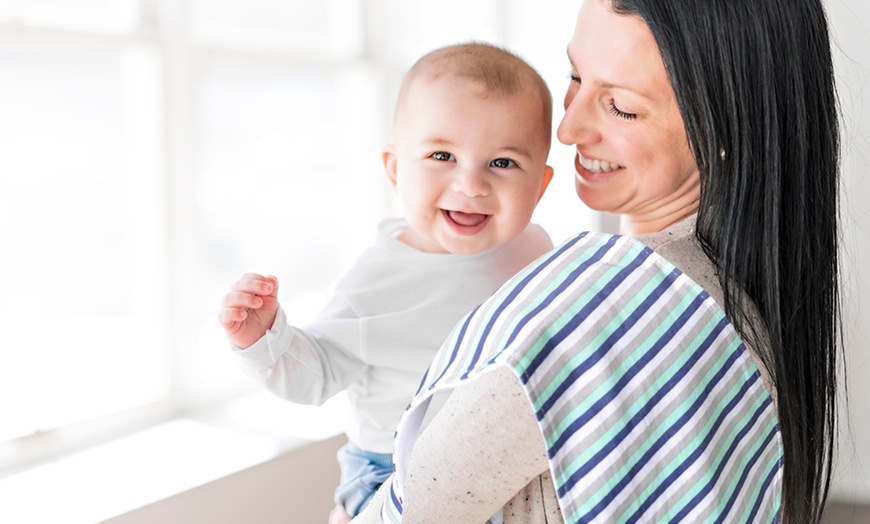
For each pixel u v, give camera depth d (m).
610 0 0.74
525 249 1.27
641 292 0.65
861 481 1.97
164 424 1.97
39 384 1.77
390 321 1.20
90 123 1.82
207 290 2.09
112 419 1.88
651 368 0.64
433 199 1.14
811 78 0.71
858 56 1.91
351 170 2.46
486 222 1.16
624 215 0.88
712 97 0.68
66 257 1.81
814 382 0.75
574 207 2.70
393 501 0.69
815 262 0.73
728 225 0.69
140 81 1.90
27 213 1.74
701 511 0.65
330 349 1.18
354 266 1.26
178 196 1.98
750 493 0.70
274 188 2.25
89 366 1.86
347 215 2.46
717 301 0.68
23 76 1.69
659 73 0.73
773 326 0.70
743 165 0.69
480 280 1.23
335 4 2.40
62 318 1.81
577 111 0.79
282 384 1.12
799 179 0.70
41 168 1.75
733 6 0.68
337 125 2.42
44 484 1.62
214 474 1.69
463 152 1.12
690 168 0.77
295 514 1.85
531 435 0.63
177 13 1.94
